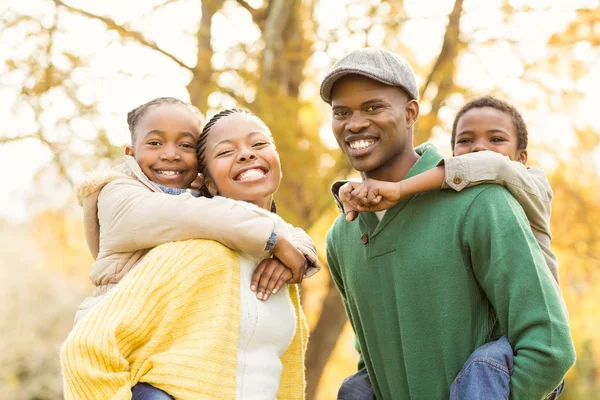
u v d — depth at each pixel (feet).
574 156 22.75
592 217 23.17
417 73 23.44
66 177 21.68
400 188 8.95
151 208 8.54
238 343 8.54
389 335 9.51
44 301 54.90
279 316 8.87
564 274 24.61
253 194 9.02
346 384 10.37
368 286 9.71
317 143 21.68
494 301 8.79
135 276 8.29
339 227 10.31
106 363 7.90
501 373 8.39
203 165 9.29
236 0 23.11
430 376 9.12
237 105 21.66
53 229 24.68
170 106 9.36
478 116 11.61
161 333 8.23
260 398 8.56
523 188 9.20
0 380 51.34
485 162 9.03
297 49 22.72
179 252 8.39
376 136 9.18
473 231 8.90
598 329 27.76
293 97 22.21
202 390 8.05
